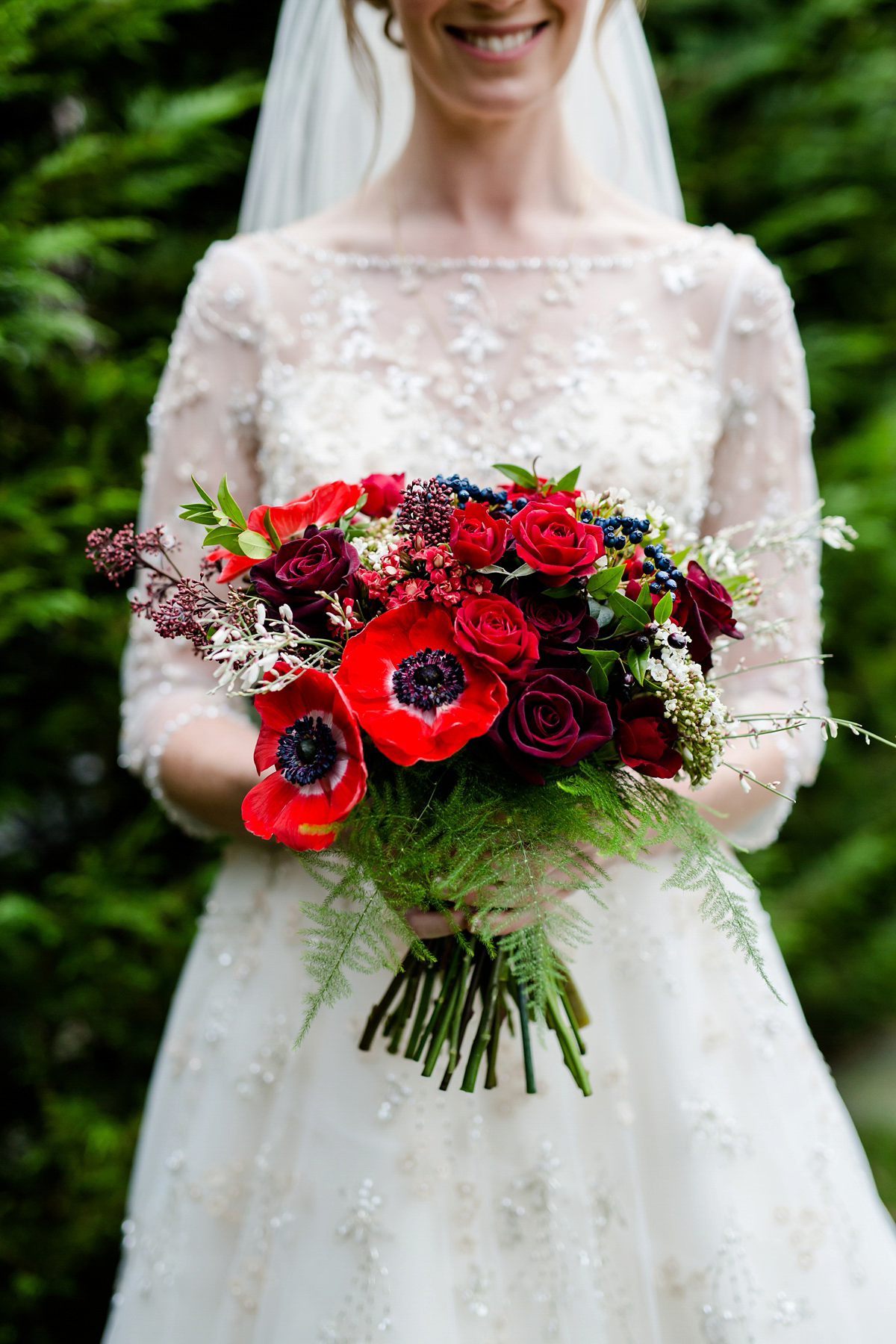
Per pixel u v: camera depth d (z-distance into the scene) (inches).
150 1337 50.8
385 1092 47.9
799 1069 53.7
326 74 65.8
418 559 37.0
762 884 111.0
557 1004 46.3
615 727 37.8
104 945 85.4
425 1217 46.4
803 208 108.3
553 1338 46.8
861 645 115.6
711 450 55.7
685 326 56.1
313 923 51.5
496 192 57.5
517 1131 48.6
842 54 111.3
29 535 79.6
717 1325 47.4
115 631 86.0
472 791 37.2
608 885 51.8
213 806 52.7
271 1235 48.6
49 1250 83.0
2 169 83.5
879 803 117.9
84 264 90.4
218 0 92.0
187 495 56.8
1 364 82.0
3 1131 88.2
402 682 35.6
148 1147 57.2
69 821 92.8
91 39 81.7
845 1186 52.5
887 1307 51.1
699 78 109.0
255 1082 51.5
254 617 38.2
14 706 88.0
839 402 116.3
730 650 56.1
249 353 56.6
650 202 67.2
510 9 49.6
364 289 56.8
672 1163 49.6
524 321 55.5
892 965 115.9
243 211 68.9
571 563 36.5
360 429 53.4
